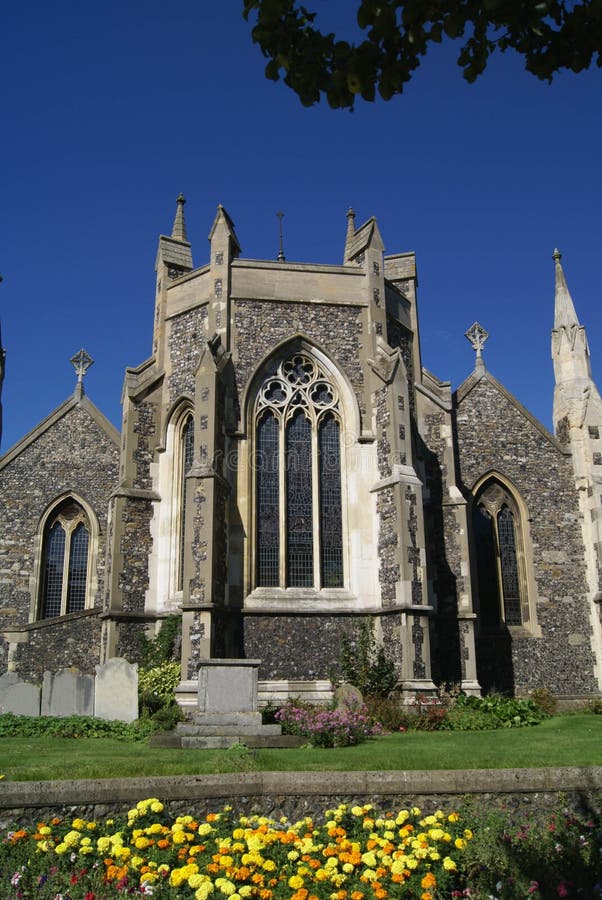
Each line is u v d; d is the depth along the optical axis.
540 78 5.39
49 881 6.88
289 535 20.80
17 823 7.84
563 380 26.95
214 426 19.72
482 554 25.30
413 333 24.17
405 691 18.34
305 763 10.34
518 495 25.67
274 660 19.42
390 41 5.33
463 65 5.45
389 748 12.77
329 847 7.32
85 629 22.92
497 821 8.12
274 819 8.43
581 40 5.21
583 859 7.48
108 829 7.73
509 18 5.11
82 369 28.84
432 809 8.61
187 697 17.84
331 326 22.14
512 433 26.14
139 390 22.16
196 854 7.28
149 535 21.41
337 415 21.77
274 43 5.44
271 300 22.02
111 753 12.42
